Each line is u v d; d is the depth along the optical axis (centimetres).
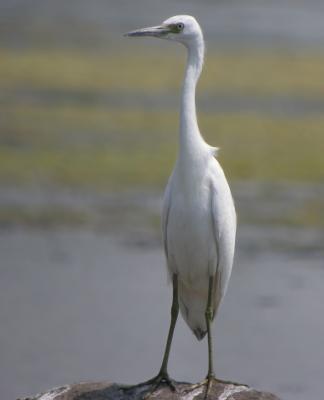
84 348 1295
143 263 1677
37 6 5844
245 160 2369
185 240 816
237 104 3173
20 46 4309
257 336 1354
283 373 1226
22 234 1822
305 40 4834
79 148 2506
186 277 840
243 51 4350
